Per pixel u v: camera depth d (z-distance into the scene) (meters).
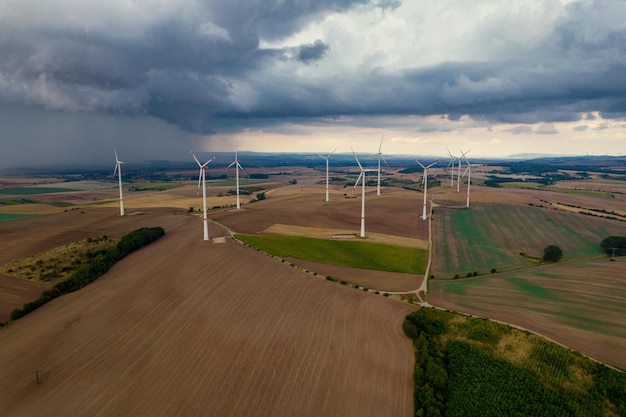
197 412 43.34
